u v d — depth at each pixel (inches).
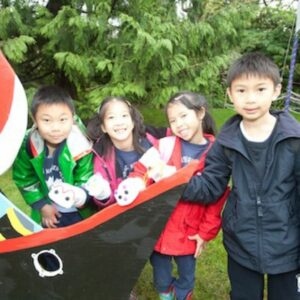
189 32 156.4
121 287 51.8
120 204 49.1
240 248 53.7
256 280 55.9
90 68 150.9
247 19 175.3
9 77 44.9
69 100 59.1
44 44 161.3
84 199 55.6
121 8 153.9
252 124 50.6
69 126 59.0
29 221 49.3
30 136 62.3
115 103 61.6
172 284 64.2
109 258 50.6
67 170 59.9
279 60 328.5
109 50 153.9
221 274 85.1
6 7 146.5
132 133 63.9
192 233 60.4
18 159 63.2
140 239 50.4
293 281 53.9
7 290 50.9
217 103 236.2
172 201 49.6
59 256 50.0
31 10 156.7
